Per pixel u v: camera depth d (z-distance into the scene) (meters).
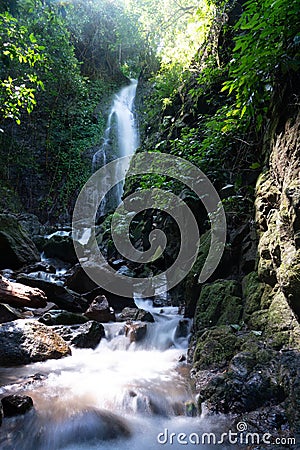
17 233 8.09
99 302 4.89
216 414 2.22
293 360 2.23
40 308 4.91
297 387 2.03
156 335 4.10
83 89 13.12
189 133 5.86
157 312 5.06
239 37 3.06
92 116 14.17
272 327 2.70
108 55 15.60
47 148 13.00
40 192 12.77
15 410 2.24
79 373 3.11
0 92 5.30
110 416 2.37
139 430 2.26
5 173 11.99
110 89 15.50
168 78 7.85
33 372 3.10
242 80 3.22
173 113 7.91
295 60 2.76
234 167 4.56
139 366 3.31
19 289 4.90
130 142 13.22
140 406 2.48
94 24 14.73
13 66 9.10
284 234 2.62
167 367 3.26
